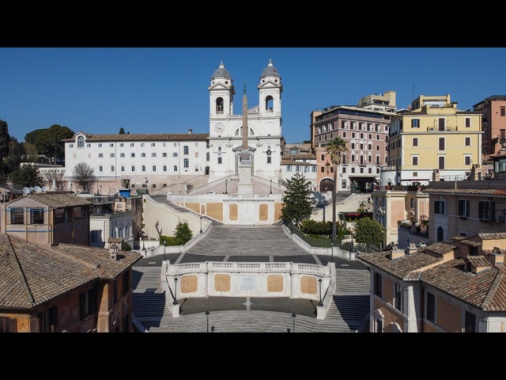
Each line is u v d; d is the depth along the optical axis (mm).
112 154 126062
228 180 106812
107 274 27844
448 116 70938
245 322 42656
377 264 30500
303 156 121312
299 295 50625
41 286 22625
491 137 80562
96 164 126188
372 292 32531
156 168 125500
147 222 82125
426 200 58594
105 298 28297
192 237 73875
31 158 137500
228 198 88562
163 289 47031
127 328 33250
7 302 20531
